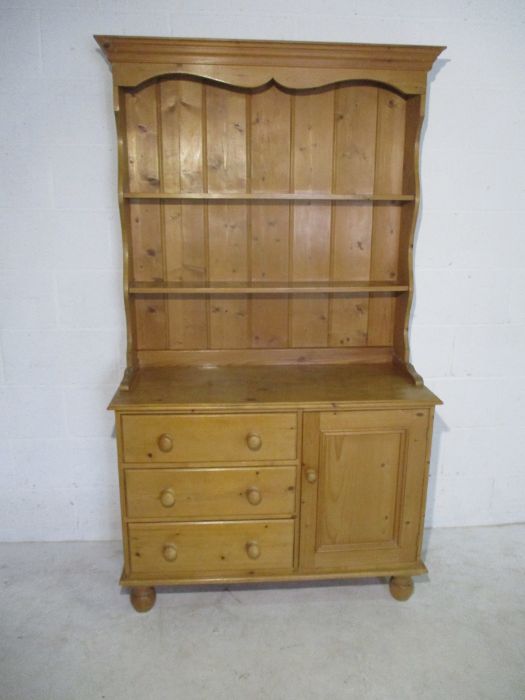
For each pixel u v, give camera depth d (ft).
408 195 6.22
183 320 6.82
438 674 5.40
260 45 5.59
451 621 6.13
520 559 7.26
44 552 7.30
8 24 6.10
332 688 5.23
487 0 6.48
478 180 6.96
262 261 6.75
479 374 7.57
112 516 7.54
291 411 5.76
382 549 6.28
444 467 7.83
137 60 5.63
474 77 6.67
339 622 6.11
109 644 5.75
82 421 7.23
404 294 6.61
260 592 6.60
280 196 5.94
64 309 6.88
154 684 5.26
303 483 5.97
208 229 6.59
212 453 5.81
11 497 7.37
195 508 5.94
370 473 6.05
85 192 6.56
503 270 7.27
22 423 7.16
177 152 6.35
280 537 6.10
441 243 7.09
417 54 5.78
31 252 6.68
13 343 6.91
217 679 5.32
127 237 6.11
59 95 6.30
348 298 6.94
